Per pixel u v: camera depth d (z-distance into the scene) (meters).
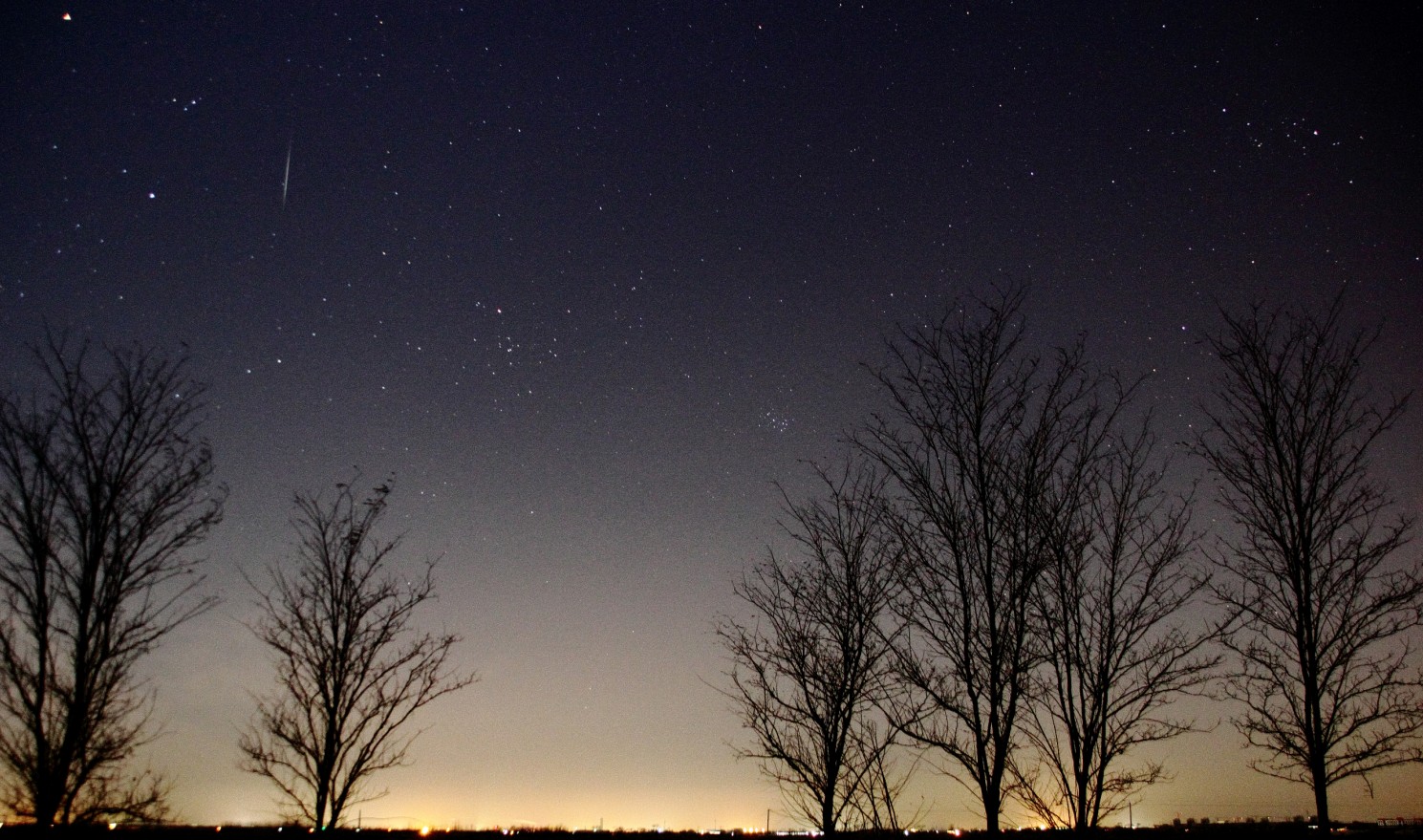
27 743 10.19
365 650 12.33
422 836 12.53
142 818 10.70
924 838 10.34
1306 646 9.17
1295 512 9.49
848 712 10.51
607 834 13.37
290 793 11.55
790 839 11.68
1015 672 8.59
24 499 10.67
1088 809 8.66
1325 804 8.94
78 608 10.59
